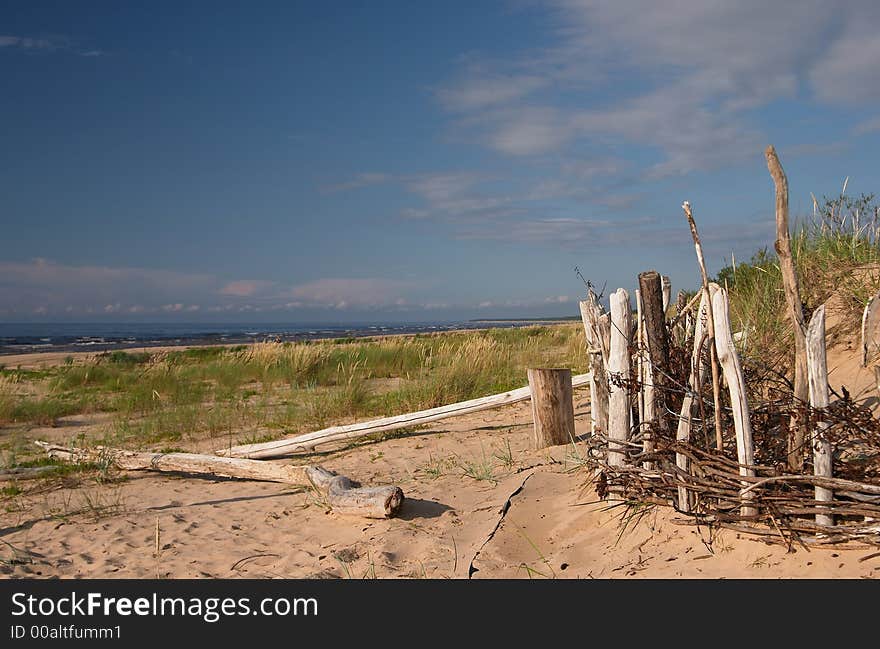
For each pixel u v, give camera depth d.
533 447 6.87
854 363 5.27
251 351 16.97
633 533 4.06
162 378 13.67
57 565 4.55
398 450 7.52
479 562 4.14
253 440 8.62
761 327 6.32
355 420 9.54
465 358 11.55
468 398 9.99
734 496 3.68
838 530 3.31
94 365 16.61
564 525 4.50
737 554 3.54
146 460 7.09
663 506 4.12
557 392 6.72
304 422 9.52
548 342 17.97
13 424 10.45
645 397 4.27
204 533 5.13
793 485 3.52
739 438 3.63
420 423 8.07
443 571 4.11
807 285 6.70
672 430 4.23
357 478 6.44
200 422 9.62
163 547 4.84
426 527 4.92
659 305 4.26
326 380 14.27
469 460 6.67
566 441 6.75
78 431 9.83
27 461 7.56
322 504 5.61
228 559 4.59
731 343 3.64
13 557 4.68
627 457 4.31
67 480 6.91
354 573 4.20
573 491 5.04
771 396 4.16
